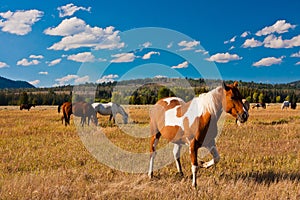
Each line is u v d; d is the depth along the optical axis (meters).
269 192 5.97
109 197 5.87
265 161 9.11
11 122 21.12
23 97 84.06
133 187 6.49
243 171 7.74
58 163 8.85
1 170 8.16
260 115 27.86
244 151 10.37
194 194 5.96
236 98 6.48
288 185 6.38
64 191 6.07
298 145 11.50
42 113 33.09
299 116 26.61
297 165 8.36
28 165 8.73
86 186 6.42
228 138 13.00
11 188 6.10
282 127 16.81
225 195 5.87
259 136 13.67
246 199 5.70
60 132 15.36
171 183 6.76
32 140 12.85
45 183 6.54
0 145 11.80
